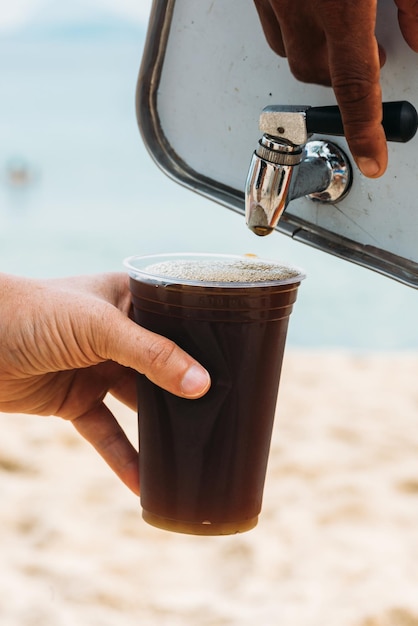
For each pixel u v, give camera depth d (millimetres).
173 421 1160
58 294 1258
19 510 2834
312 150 1211
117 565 2523
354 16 928
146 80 1343
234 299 1104
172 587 2410
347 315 7105
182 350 1137
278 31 1087
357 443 3445
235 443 1164
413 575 2461
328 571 2502
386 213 1196
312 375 4344
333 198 1220
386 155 1011
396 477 3127
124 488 3037
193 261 1259
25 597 2295
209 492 1173
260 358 1148
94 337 1204
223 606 2312
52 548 2609
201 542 2688
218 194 1335
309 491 3031
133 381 1525
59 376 1455
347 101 966
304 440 3469
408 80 1130
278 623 2211
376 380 4273
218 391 1142
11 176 13172
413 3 1051
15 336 1250
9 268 8617
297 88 1232
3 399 1436
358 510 2885
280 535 2727
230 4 1264
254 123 1283
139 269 1181
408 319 7066
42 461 3209
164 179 13656
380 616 2232
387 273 1208
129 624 2205
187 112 1334
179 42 1313
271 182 1074
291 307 1173
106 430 1527
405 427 3617
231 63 1283
